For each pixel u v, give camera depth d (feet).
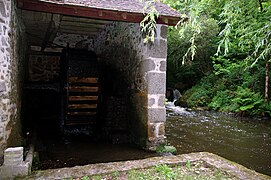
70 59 20.83
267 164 13.16
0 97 9.91
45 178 8.25
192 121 26.25
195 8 9.50
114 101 18.38
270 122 26.55
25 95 21.76
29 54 27.76
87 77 20.11
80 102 19.85
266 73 31.19
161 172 9.02
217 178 8.58
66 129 20.45
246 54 35.37
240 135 19.84
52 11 12.91
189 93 42.32
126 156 14.12
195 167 9.74
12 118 11.39
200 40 39.01
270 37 12.13
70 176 8.46
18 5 12.27
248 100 31.17
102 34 23.95
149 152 14.87
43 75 28.91
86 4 12.85
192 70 46.91
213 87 40.32
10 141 10.89
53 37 23.91
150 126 15.07
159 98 15.30
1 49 10.07
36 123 23.99
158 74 15.23
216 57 41.06
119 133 17.71
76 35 26.81
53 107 26.14
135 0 15.85
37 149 15.52
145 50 15.31
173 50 42.55
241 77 37.04
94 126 20.98
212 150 15.60
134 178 8.46
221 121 26.53
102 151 15.19
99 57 24.97
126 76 18.35
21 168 8.43
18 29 14.34
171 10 14.98
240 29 12.54
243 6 10.93
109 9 13.09
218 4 10.69
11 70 11.28
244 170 9.22
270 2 11.88
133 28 17.03
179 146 16.39
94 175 8.66
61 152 15.02
